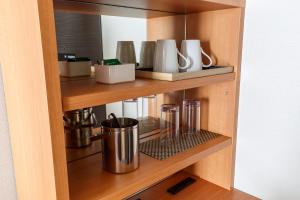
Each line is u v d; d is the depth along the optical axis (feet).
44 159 1.91
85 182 2.47
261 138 3.52
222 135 3.68
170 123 3.73
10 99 2.28
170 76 2.63
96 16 3.07
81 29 2.94
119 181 2.47
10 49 2.06
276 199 3.53
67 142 3.04
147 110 3.85
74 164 2.89
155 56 2.96
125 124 2.67
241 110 3.64
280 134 3.34
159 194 3.77
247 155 3.70
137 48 3.54
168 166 2.72
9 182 2.70
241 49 3.43
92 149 3.25
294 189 3.34
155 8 3.25
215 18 3.49
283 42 3.12
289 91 3.17
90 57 3.06
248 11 3.32
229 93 3.53
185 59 3.08
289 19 3.03
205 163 4.04
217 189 3.86
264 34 3.25
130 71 2.58
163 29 3.77
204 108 3.87
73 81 2.64
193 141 3.45
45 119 1.77
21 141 2.26
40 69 1.68
